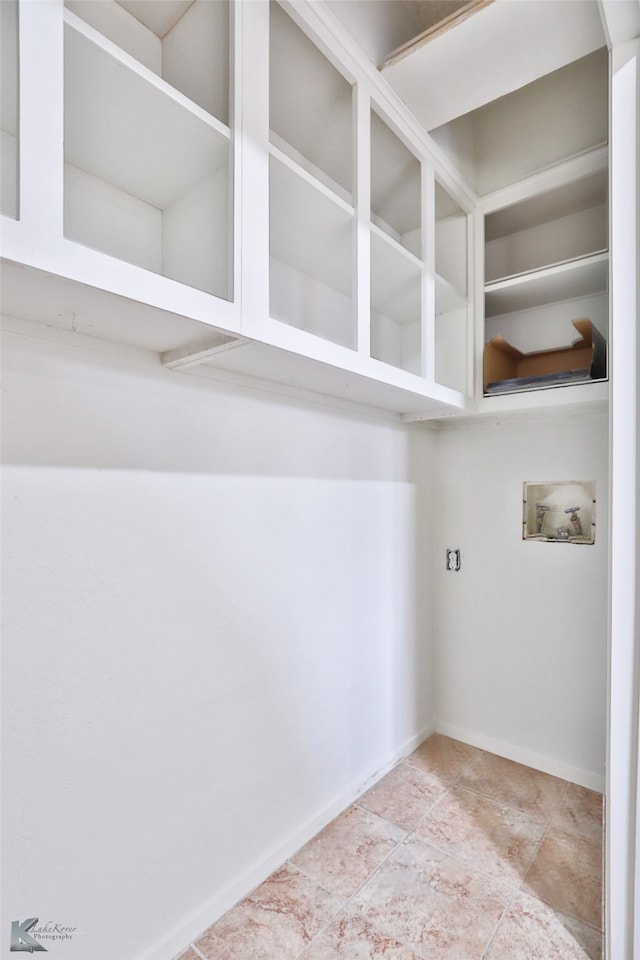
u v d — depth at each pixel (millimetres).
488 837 1629
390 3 1609
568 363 2070
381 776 1985
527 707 2102
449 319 2016
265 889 1404
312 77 1329
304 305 1595
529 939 1252
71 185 1015
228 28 960
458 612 2305
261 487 1430
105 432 1058
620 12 1105
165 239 1166
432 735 2355
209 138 940
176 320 901
